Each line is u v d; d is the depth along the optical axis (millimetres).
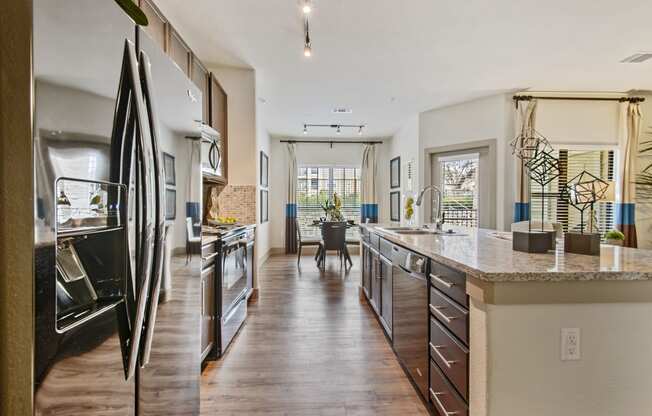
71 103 743
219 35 3080
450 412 1551
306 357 2480
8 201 661
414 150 5930
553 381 1245
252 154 3900
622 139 4664
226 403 1913
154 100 1006
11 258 661
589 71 3951
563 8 2664
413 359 2051
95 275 818
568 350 1247
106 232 848
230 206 3893
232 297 2770
